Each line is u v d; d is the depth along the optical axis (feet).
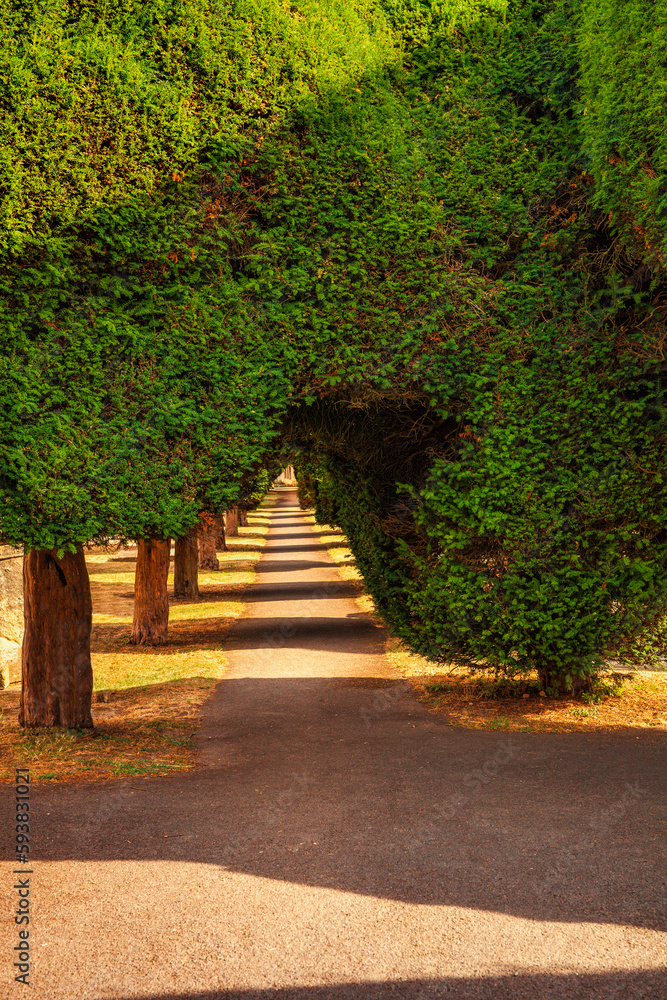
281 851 16.48
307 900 14.11
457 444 29.22
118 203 22.82
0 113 21.66
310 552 132.05
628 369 27.43
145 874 15.37
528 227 27.37
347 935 12.84
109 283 23.17
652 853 15.84
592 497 27.55
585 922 13.09
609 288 27.73
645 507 27.76
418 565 29.81
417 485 32.83
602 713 29.12
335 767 23.47
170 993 11.20
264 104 25.11
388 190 26.12
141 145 23.09
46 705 29.25
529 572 27.84
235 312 24.45
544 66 27.81
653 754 23.44
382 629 57.57
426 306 26.43
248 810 19.33
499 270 28.71
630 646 29.01
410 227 26.12
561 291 27.63
